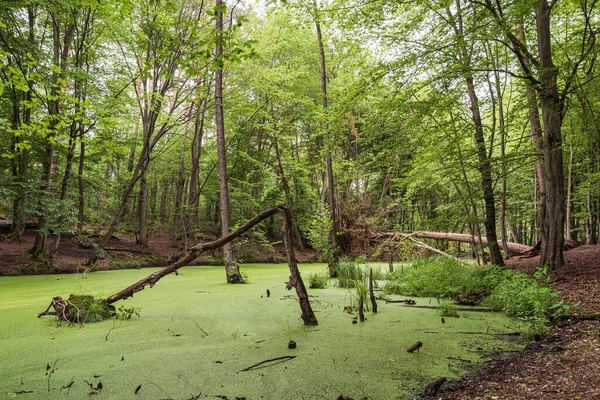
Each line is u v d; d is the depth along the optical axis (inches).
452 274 319.3
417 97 316.5
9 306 230.1
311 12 337.7
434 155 331.0
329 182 462.3
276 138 724.7
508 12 278.2
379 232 733.3
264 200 842.8
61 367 124.2
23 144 242.4
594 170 487.2
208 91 561.3
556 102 280.7
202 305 232.4
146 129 566.9
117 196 694.5
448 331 172.1
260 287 320.5
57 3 396.5
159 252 652.7
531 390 98.7
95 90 465.1
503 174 331.6
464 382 111.0
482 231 770.8
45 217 421.4
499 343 152.8
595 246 445.7
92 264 490.9
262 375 117.7
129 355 136.5
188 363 128.2
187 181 925.8
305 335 164.6
